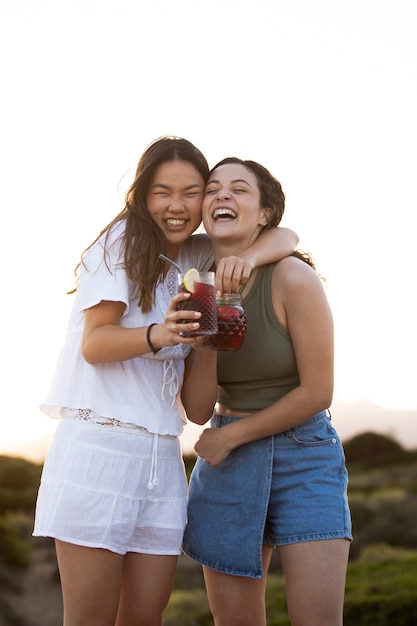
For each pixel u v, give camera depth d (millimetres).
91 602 2961
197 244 3473
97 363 2996
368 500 10695
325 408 3105
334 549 3057
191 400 3197
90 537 2922
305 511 3094
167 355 3104
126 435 2996
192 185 3174
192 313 2662
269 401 3205
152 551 3078
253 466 3178
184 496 3184
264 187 3277
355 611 6832
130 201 3150
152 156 3133
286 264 3137
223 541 3213
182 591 8625
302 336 3045
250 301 3156
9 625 8969
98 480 2947
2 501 11031
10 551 10141
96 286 2992
